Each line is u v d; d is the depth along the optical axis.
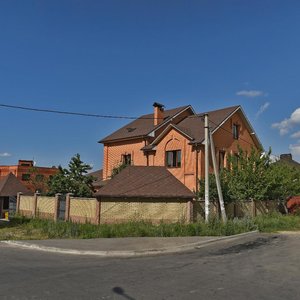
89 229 21.16
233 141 36.28
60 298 7.36
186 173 32.72
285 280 9.35
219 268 11.07
